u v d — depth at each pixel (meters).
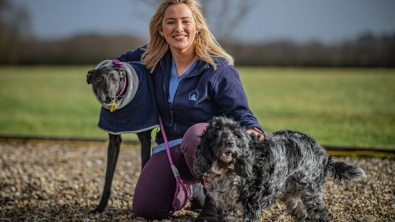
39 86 23.83
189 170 5.22
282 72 32.38
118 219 5.49
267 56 38.72
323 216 4.82
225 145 4.16
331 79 25.80
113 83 5.17
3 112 15.32
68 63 41.28
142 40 40.78
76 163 8.38
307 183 4.77
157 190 5.19
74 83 25.20
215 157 4.35
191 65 5.23
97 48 41.31
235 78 5.14
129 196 6.46
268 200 4.56
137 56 5.96
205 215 5.12
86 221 5.45
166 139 5.29
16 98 19.14
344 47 36.53
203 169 4.41
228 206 4.65
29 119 13.80
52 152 9.19
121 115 5.34
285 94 19.61
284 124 11.95
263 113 14.29
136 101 5.27
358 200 5.88
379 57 35.16
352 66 35.91
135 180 7.26
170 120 5.35
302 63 37.75
